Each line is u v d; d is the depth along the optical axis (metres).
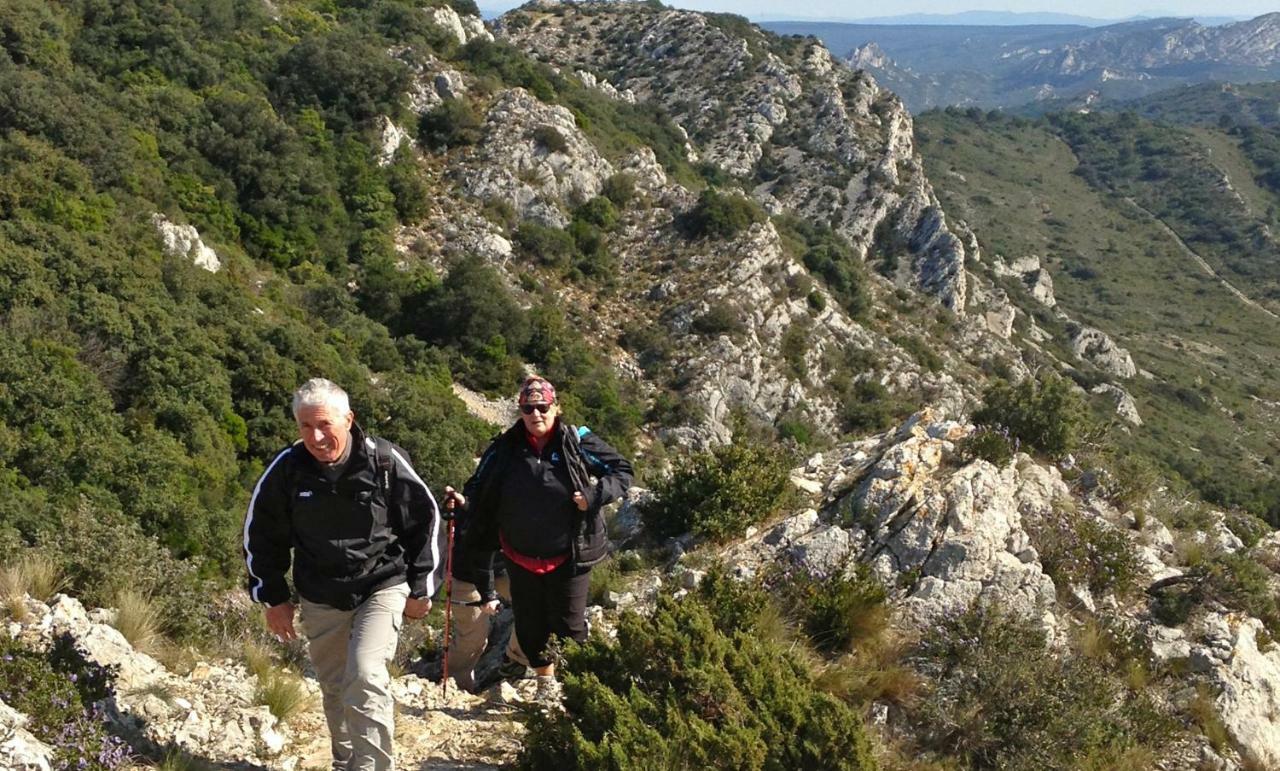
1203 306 132.12
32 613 5.28
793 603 6.94
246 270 37.91
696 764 4.10
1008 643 6.12
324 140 46.00
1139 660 6.59
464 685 6.33
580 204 51.22
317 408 3.79
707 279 48.06
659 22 111.12
